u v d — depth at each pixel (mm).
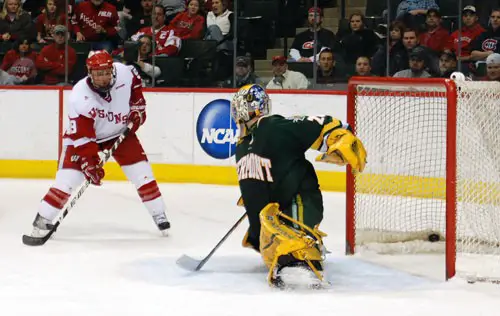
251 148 6867
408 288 6625
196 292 6477
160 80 14227
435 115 9648
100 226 9664
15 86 13648
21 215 10414
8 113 13711
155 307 6008
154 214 9023
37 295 6383
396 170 8492
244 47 14500
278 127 6754
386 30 13836
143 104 8742
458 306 6031
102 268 7391
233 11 14617
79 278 6996
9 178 13742
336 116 12703
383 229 8117
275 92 12938
